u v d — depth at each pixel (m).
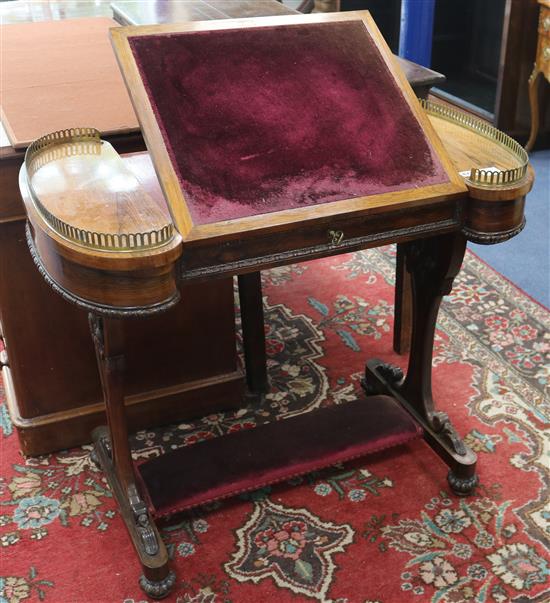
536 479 2.63
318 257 2.05
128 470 2.31
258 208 1.94
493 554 2.36
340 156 2.07
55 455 2.83
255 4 3.76
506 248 4.15
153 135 1.95
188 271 1.91
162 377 2.91
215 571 2.33
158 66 2.02
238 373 3.00
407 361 3.28
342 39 2.22
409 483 2.64
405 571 2.31
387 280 3.89
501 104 5.20
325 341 3.43
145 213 1.85
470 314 3.56
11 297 2.55
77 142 2.21
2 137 2.37
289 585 2.28
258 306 2.94
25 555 2.40
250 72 2.09
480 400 3.02
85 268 1.75
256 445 2.61
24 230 2.46
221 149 1.98
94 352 2.75
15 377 2.69
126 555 2.40
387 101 2.19
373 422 2.70
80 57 3.04
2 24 3.62
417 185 2.09
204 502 2.43
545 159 5.20
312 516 2.52
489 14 6.07
